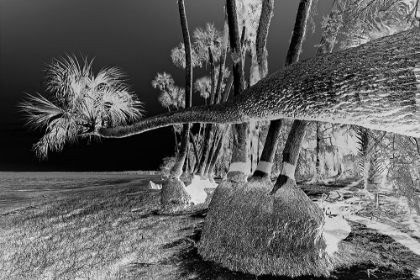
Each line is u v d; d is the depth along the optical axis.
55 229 5.77
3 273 3.65
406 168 3.68
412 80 1.53
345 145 7.47
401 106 1.53
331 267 3.23
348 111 1.73
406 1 3.46
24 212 7.69
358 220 5.07
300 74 2.17
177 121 3.67
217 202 3.90
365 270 3.17
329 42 3.82
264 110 2.40
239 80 4.34
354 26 3.69
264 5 4.72
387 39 1.88
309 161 12.32
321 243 3.33
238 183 3.96
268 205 3.47
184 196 7.12
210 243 3.67
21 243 4.94
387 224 4.76
